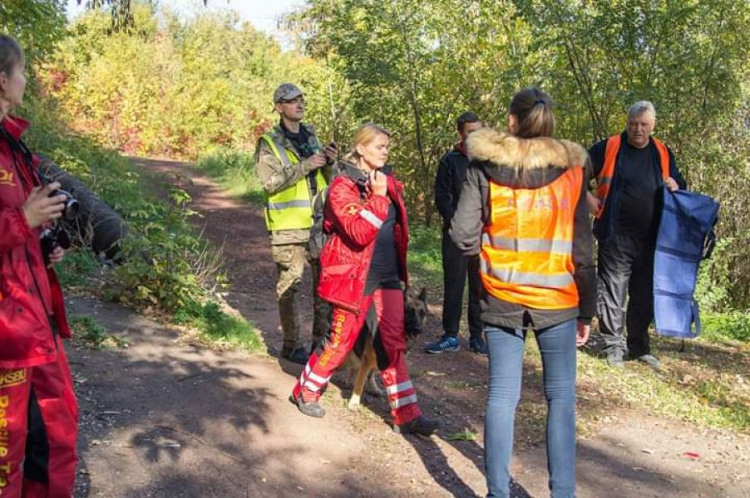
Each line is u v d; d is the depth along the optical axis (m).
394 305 4.86
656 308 6.68
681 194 6.58
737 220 10.81
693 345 8.28
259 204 18.11
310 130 6.03
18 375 2.88
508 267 3.59
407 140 16.41
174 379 5.29
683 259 6.64
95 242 8.10
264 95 36.12
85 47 34.06
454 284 6.93
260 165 5.74
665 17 9.80
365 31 15.10
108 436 4.29
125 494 3.73
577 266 3.62
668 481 4.54
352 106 16.95
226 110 36.38
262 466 4.23
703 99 10.38
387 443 4.77
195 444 4.36
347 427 4.93
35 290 2.93
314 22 17.00
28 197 2.92
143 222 8.90
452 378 6.25
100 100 33.66
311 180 5.88
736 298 11.26
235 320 6.93
